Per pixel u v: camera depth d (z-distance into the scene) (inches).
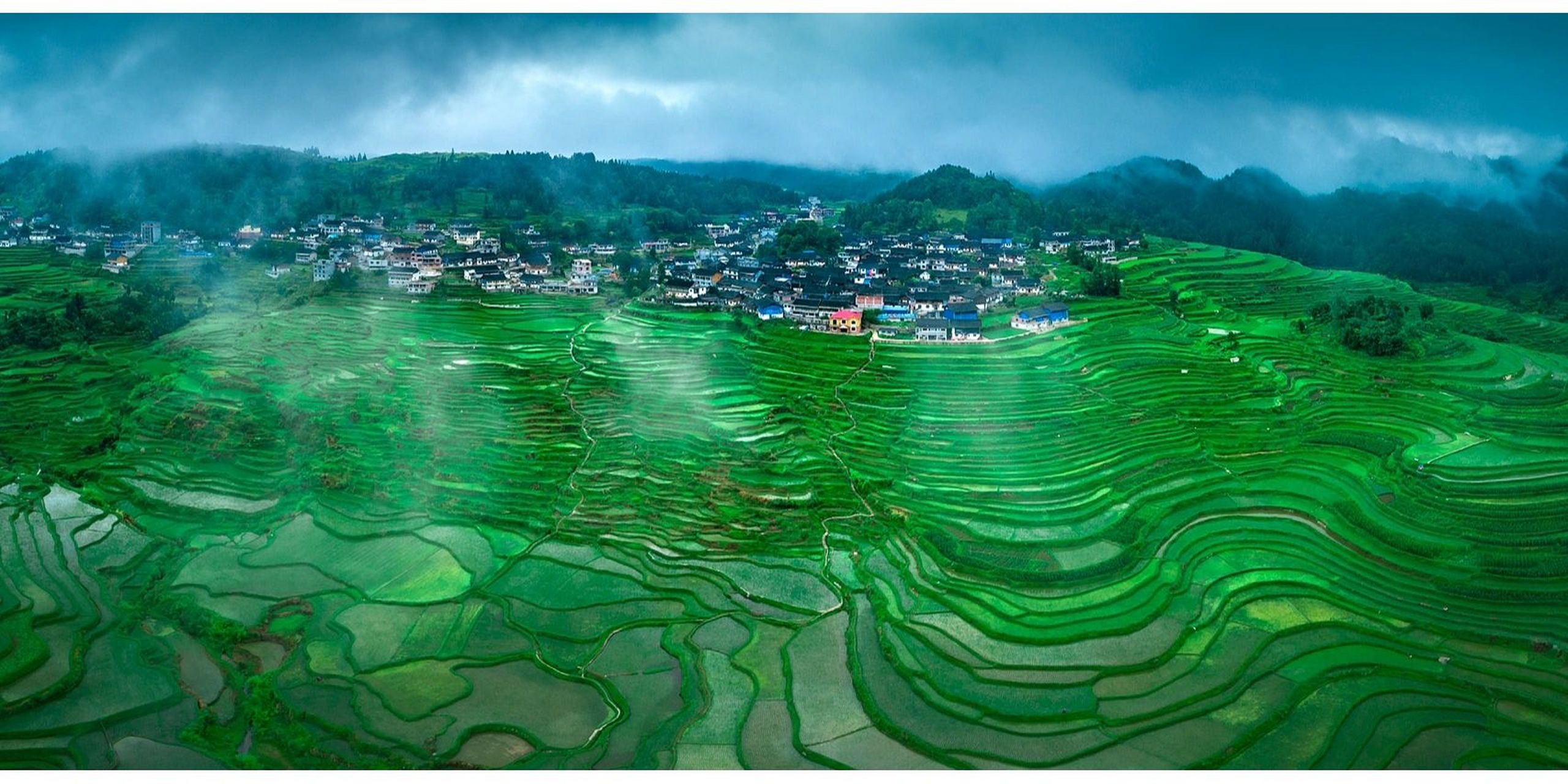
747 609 2731.3
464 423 3932.1
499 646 2576.3
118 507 3348.9
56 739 2182.6
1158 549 2967.5
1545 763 2090.3
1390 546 2962.6
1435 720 2244.1
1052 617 2642.7
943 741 2196.1
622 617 2701.8
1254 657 2470.5
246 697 2347.4
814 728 2246.6
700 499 3331.7
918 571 2886.3
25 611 2657.5
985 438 3722.9
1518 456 3570.4
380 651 2544.3
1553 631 2532.0
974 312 5088.6
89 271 6614.2
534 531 3164.4
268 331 5137.8
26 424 4018.2
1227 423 3890.3
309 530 3196.4
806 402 4050.2
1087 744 2180.1
